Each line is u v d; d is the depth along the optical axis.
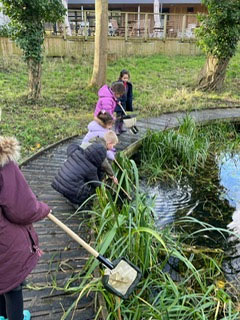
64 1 12.20
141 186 4.23
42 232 2.68
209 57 8.81
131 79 9.42
